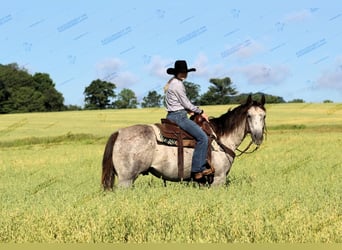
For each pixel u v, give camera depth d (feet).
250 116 41.96
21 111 390.63
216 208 30.58
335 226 27.76
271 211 30.12
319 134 137.69
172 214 29.66
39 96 408.87
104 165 39.42
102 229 28.50
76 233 27.99
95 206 31.68
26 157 90.74
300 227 27.45
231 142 42.78
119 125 205.77
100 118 240.53
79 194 37.17
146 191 36.78
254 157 76.59
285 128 169.37
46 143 137.08
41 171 66.39
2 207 33.91
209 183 42.37
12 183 51.96
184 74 41.16
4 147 130.11
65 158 86.79
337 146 96.68
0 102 389.60
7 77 407.03
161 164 40.14
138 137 39.42
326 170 58.90
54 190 43.34
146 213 29.86
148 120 227.61
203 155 40.32
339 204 32.81
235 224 28.04
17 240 27.91
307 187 42.60
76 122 222.48
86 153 96.99
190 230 28.37
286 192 37.19
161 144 40.01
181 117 40.63
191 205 30.89
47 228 28.71
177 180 41.16
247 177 50.55
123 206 30.76
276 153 83.41
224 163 42.16
